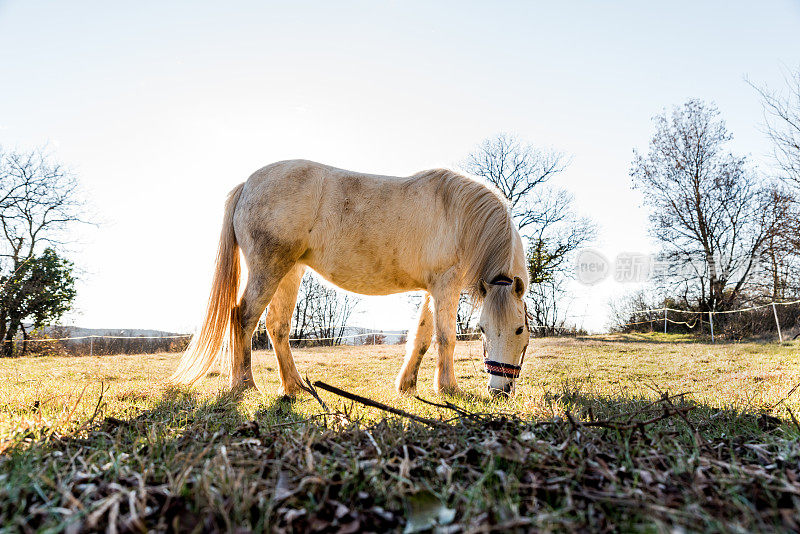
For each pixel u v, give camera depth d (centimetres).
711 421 285
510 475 160
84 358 1202
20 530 129
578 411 311
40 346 1797
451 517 135
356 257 473
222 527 131
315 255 476
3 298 1722
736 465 172
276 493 145
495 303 439
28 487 151
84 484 157
